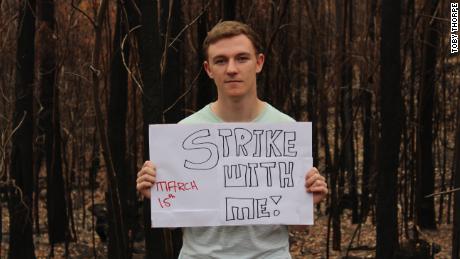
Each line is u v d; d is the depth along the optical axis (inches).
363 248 292.5
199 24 240.4
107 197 219.6
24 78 236.5
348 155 356.2
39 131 304.0
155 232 155.2
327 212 351.6
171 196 99.4
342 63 301.1
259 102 101.8
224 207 98.8
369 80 273.0
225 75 96.0
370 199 336.5
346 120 353.7
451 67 328.8
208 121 100.3
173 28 209.6
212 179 99.2
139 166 332.8
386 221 187.0
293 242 308.8
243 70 96.0
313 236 318.0
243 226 98.6
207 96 247.0
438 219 336.8
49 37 287.3
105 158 154.6
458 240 160.9
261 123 99.2
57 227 307.0
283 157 99.5
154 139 99.8
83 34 325.7
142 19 137.3
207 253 98.8
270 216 98.6
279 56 290.2
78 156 368.2
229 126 99.3
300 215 99.1
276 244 99.4
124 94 230.7
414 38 290.7
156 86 138.8
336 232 290.0
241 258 98.3
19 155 234.4
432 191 313.3
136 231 281.7
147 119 139.4
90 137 406.9
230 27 95.8
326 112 325.7
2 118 267.3
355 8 343.0
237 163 99.4
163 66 155.6
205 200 99.0
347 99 351.3
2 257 281.3
